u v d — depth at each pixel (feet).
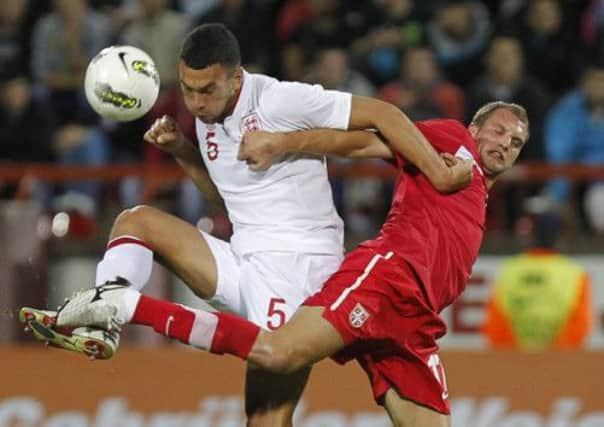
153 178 133.59
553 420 113.19
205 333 74.43
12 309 130.31
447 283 80.74
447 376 114.32
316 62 149.59
